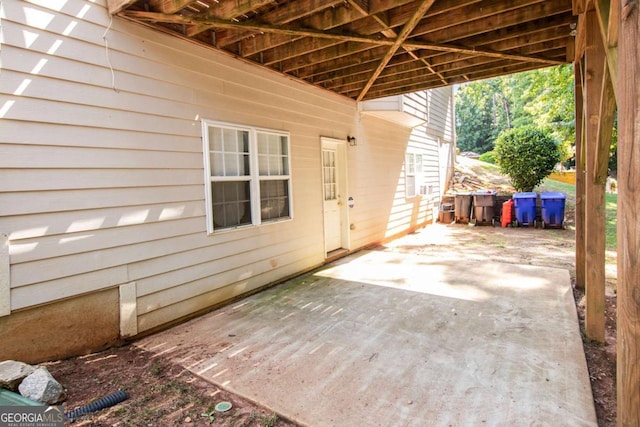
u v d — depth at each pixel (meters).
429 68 4.94
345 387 2.45
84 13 2.88
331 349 3.02
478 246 7.44
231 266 4.26
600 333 3.03
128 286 3.22
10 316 2.54
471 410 2.16
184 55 3.67
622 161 1.20
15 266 2.55
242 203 4.44
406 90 6.22
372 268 5.73
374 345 3.07
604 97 2.23
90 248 2.96
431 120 11.07
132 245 3.25
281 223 5.04
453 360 2.77
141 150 3.30
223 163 4.15
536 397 2.27
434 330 3.33
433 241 8.22
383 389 2.42
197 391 2.45
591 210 3.05
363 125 7.24
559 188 12.04
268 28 3.47
